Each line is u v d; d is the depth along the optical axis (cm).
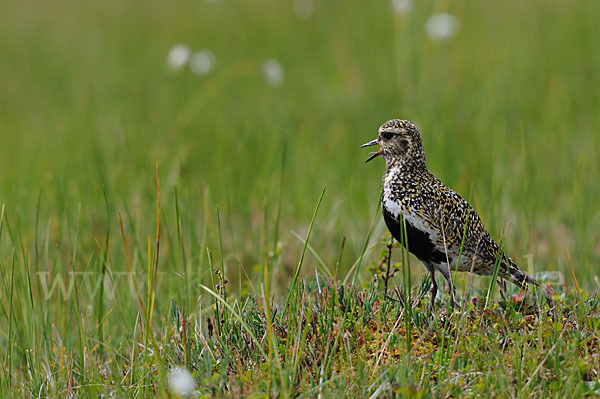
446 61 2023
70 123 1867
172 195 1287
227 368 745
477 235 847
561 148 1500
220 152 1506
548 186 1377
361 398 683
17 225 1048
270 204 1248
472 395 685
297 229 1305
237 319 784
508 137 1553
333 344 765
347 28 2512
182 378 704
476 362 725
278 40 2488
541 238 1251
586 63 2044
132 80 2275
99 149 1581
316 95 2006
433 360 745
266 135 1662
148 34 2766
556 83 1845
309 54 2364
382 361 751
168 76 2272
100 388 791
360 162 1510
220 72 2250
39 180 1450
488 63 2000
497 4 2636
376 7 2698
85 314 999
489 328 772
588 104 1781
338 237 1234
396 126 867
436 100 1697
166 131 1756
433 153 1424
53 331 991
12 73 2530
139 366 814
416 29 2136
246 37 2544
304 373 723
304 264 1181
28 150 1677
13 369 877
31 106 2191
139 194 1291
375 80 2030
